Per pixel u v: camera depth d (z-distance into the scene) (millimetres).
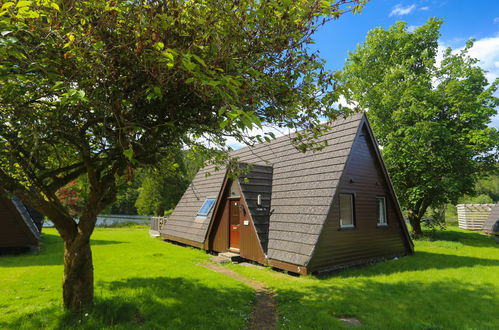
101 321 4488
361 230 10109
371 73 21828
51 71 3514
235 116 2283
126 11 3492
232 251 11055
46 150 5246
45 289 6090
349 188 9977
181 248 13109
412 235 18984
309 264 7934
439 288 7039
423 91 17703
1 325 4281
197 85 3492
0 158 4496
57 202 4910
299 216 9219
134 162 4312
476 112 17297
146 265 8789
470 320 5125
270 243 9305
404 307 5668
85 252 4941
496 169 18141
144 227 29078
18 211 10836
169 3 3521
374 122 19812
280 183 11023
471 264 10117
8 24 2840
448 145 17047
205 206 14117
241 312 5289
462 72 18500
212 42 3652
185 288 6418
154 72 3537
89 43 3447
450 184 16703
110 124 4648
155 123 4672
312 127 5105
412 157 17578
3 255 10625
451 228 26891
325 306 5652
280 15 4039
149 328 4430
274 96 4570
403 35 20734
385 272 8859
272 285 7270
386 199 11516
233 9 3980
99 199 4938
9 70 3471
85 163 4785
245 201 10094
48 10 3115
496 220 20766
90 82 3758
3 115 4266
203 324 4680
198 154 6500
